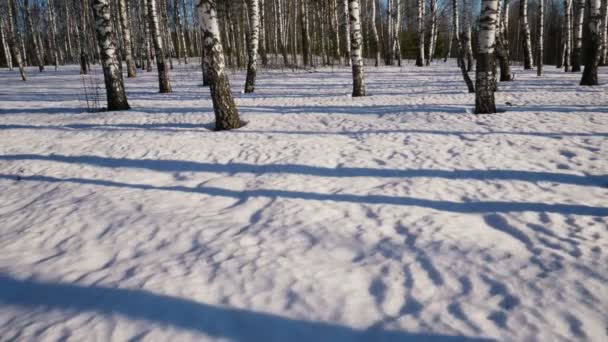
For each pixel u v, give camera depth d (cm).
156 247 362
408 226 377
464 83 1427
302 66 2677
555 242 331
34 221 438
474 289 275
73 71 2766
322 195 468
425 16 3300
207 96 1315
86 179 573
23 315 276
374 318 250
